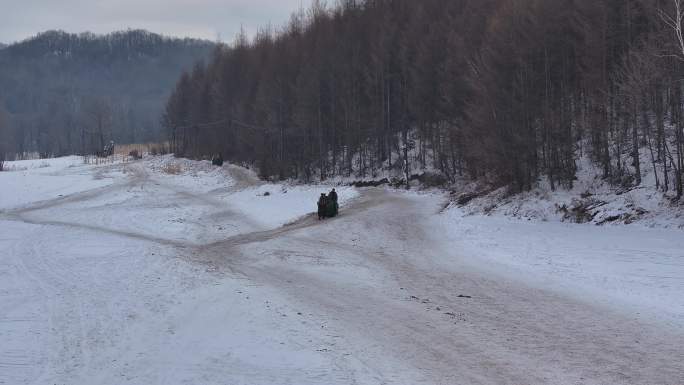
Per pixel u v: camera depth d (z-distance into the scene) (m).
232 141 84.94
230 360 8.73
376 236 24.16
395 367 8.43
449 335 10.16
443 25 55.28
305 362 8.62
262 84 75.38
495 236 22.62
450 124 45.53
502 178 33.41
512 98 32.34
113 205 44.41
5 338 9.67
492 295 13.51
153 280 14.80
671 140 28.58
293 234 25.11
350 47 66.62
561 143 31.00
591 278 15.00
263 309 11.88
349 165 60.47
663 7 28.78
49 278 15.08
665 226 21.34
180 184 62.97
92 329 10.27
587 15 34.94
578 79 36.47
